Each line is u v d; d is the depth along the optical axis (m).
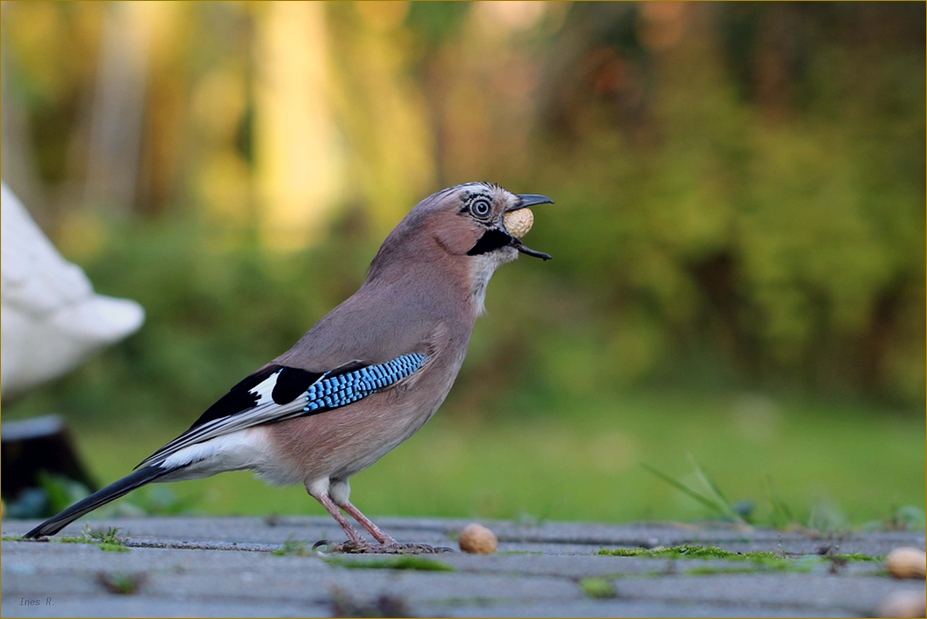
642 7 17.98
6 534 4.43
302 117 17.02
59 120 19.27
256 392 4.39
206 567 3.25
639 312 17.53
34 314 6.62
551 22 18.34
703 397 16.83
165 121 17.98
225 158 17.89
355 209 17.30
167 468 4.26
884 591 3.01
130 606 2.81
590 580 3.08
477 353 15.49
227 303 14.87
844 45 17.77
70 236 15.98
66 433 7.29
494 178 18.47
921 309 16.95
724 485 10.71
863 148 17.44
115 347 14.28
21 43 18.02
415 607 2.84
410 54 18.31
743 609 2.86
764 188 17.23
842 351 17.28
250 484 10.52
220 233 16.17
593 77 18.64
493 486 10.52
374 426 4.57
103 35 17.94
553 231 17.75
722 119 17.72
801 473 11.49
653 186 17.59
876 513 8.38
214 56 17.05
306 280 15.36
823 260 16.86
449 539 5.38
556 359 16.05
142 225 16.08
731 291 17.58
